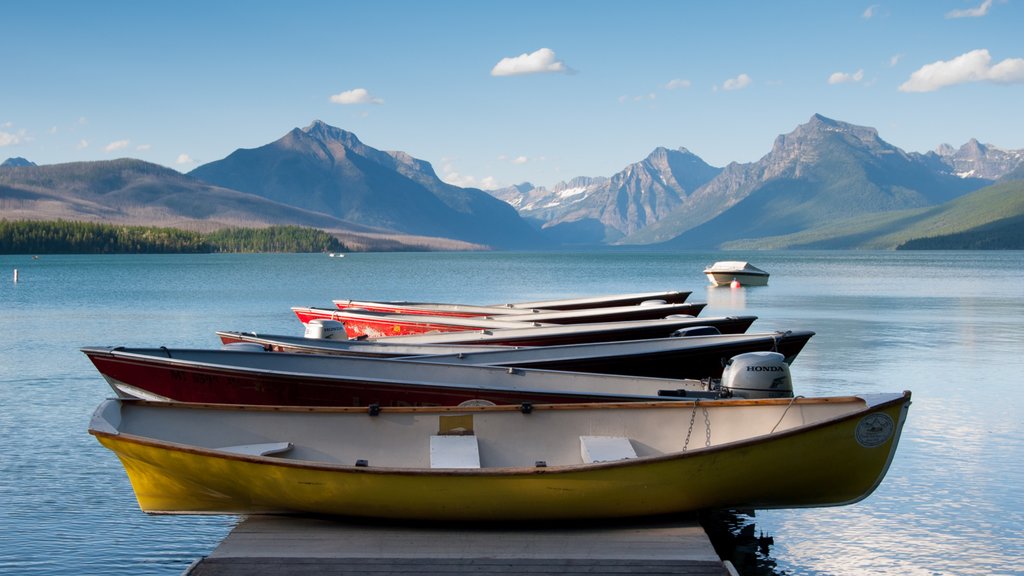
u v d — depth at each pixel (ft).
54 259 649.20
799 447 35.65
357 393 50.14
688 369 65.00
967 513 43.91
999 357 99.71
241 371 51.72
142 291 245.45
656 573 31.58
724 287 274.57
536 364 60.85
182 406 40.83
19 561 37.47
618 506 36.14
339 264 575.38
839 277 352.49
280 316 159.84
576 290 253.44
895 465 52.06
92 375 85.51
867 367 91.71
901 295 225.76
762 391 46.80
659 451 41.11
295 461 35.29
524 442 41.19
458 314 112.98
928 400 72.18
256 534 36.06
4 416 65.31
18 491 46.91
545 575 31.45
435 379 54.24
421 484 35.14
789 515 44.16
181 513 38.32
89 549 38.99
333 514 36.96
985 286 274.98
